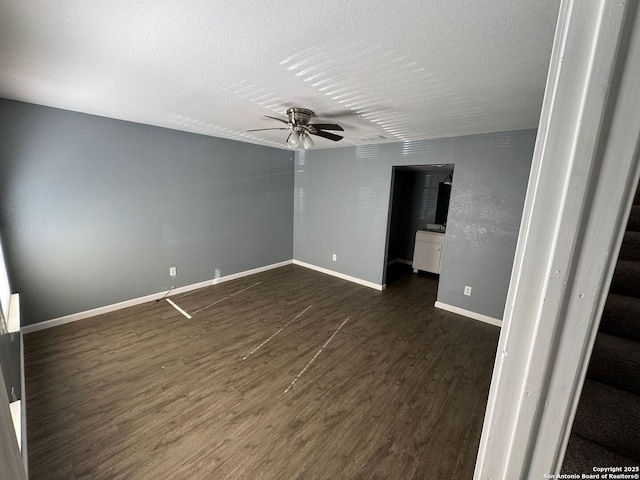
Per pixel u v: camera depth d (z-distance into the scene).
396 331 3.20
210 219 4.29
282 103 2.41
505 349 0.50
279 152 5.11
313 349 2.79
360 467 1.62
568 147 0.40
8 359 1.66
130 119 3.22
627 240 1.70
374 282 4.56
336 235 4.96
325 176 4.97
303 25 1.30
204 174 4.11
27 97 2.46
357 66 1.69
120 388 2.19
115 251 3.40
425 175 5.79
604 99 0.37
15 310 2.28
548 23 1.21
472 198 3.39
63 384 2.21
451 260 3.66
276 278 4.90
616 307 1.46
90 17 1.26
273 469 1.59
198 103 2.50
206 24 1.30
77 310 3.19
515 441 0.51
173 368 2.44
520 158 3.03
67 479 1.51
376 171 4.27
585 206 0.40
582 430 1.17
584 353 0.44
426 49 1.47
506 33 1.30
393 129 3.16
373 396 2.17
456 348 2.87
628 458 1.09
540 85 1.83
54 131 2.82
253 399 2.11
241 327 3.19
